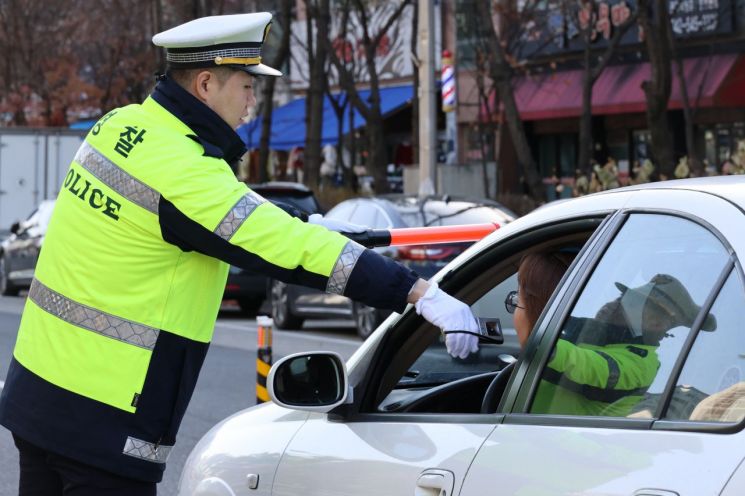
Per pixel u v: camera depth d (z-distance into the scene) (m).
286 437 3.96
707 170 21.86
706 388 2.67
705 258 2.79
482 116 30.59
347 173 31.72
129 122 3.51
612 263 3.08
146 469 3.49
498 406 3.23
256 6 37.06
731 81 25.47
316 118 29.19
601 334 3.02
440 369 4.52
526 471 2.90
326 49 27.34
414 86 29.31
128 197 3.43
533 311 3.65
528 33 28.39
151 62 40.53
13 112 43.41
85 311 3.46
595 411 2.96
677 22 26.14
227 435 4.34
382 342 3.87
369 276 3.23
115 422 3.45
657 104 19.97
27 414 3.52
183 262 3.46
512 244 3.53
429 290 3.21
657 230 2.98
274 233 3.29
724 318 2.69
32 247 25.17
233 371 13.12
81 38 42.62
